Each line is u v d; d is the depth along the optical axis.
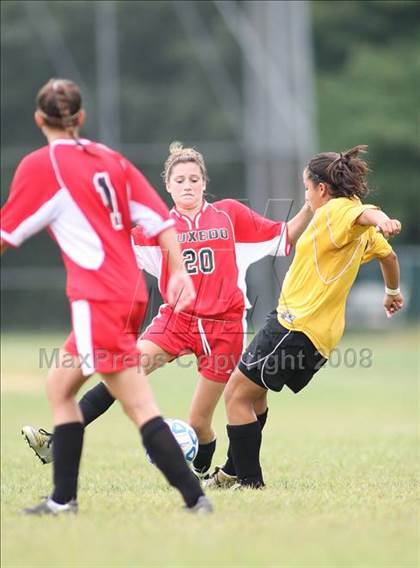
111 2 109.00
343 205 23.53
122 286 19.06
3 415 49.06
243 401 24.64
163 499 22.22
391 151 135.50
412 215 138.75
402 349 95.56
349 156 24.23
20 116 109.19
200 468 27.48
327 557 16.56
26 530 18.41
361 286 125.31
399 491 24.05
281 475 28.30
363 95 134.50
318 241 23.73
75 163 19.12
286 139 109.88
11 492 24.34
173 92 109.38
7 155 109.19
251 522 18.94
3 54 109.25
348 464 31.27
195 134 109.38
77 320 19.05
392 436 41.34
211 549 16.88
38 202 19.00
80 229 19.09
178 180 26.52
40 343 92.44
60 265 109.00
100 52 109.12
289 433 42.88
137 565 16.11
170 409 49.84
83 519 19.33
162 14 109.44
